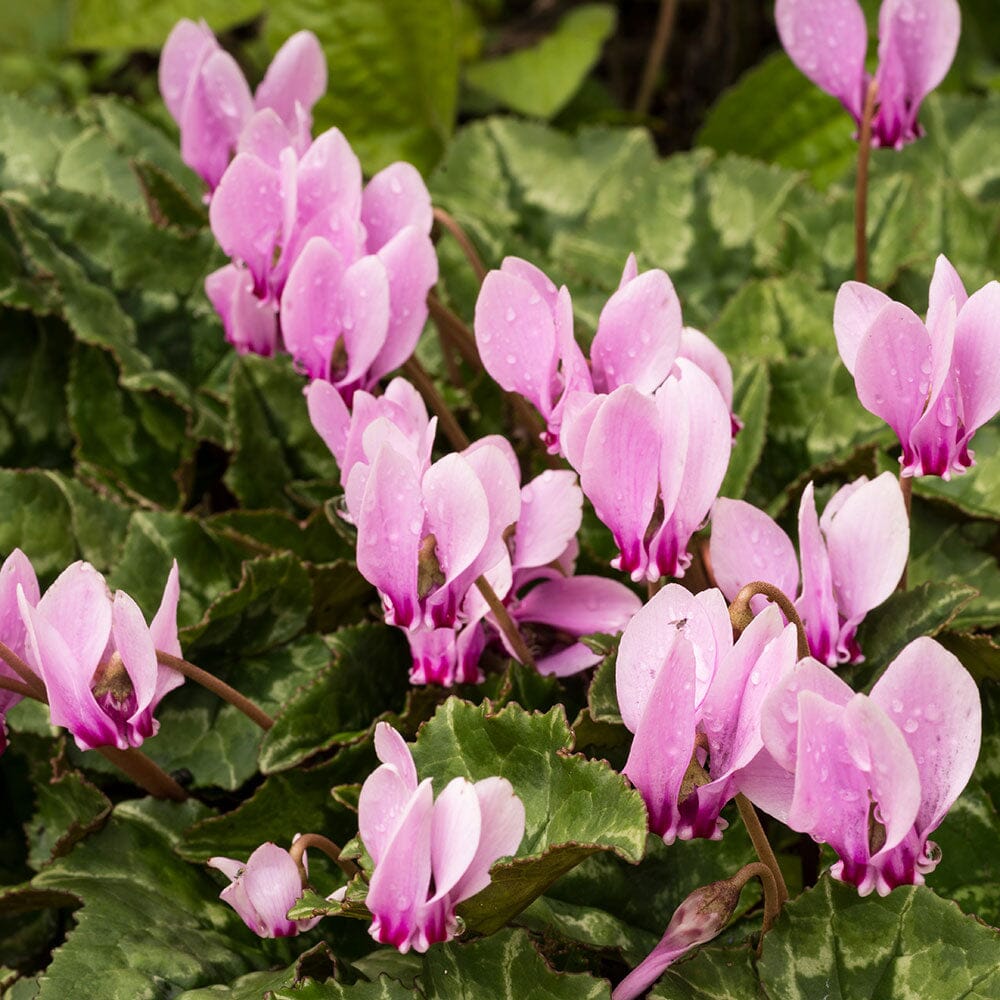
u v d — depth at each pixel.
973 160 0.98
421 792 0.67
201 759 0.78
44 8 1.36
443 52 1.03
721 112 1.08
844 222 0.87
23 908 0.76
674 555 0.71
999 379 0.70
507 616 0.74
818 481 0.82
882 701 0.67
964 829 0.74
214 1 1.18
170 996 0.73
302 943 0.75
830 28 0.78
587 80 1.31
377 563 0.70
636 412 0.69
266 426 0.82
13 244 0.85
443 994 0.71
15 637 0.72
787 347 0.85
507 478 0.70
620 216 0.92
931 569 0.79
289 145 0.77
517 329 0.72
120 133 0.97
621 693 0.69
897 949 0.71
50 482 0.81
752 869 0.70
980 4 1.21
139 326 0.85
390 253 0.74
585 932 0.73
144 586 0.79
